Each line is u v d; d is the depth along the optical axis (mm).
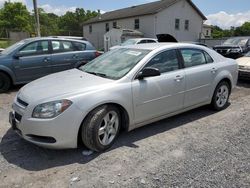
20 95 3854
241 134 4488
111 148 3943
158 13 30297
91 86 3783
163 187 3006
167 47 4719
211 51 5625
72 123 3500
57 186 3029
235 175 3244
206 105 5766
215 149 3920
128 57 4551
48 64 8039
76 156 3701
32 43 7848
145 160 3596
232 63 5953
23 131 3578
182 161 3566
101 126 3770
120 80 3990
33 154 3762
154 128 4742
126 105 3975
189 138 4324
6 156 3699
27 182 3104
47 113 3436
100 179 3156
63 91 3643
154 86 4301
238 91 7844
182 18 32750
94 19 42938
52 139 3490
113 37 28297
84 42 8930
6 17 59375
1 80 7461
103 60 4844
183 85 4770
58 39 8352
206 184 3062
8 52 7676
